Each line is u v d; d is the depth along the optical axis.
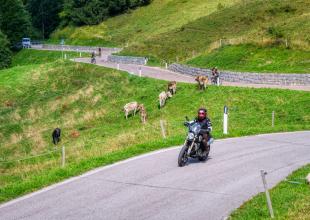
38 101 52.81
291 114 31.08
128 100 44.25
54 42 119.81
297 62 46.81
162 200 12.70
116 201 12.63
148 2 120.00
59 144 33.81
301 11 68.31
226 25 75.88
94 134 35.34
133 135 24.66
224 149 19.67
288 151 19.23
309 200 11.78
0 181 18.86
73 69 61.66
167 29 91.38
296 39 51.56
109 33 109.88
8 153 34.06
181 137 21.67
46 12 131.62
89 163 16.83
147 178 14.91
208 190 13.59
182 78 51.00
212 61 54.97
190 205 12.27
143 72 57.44
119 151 18.75
